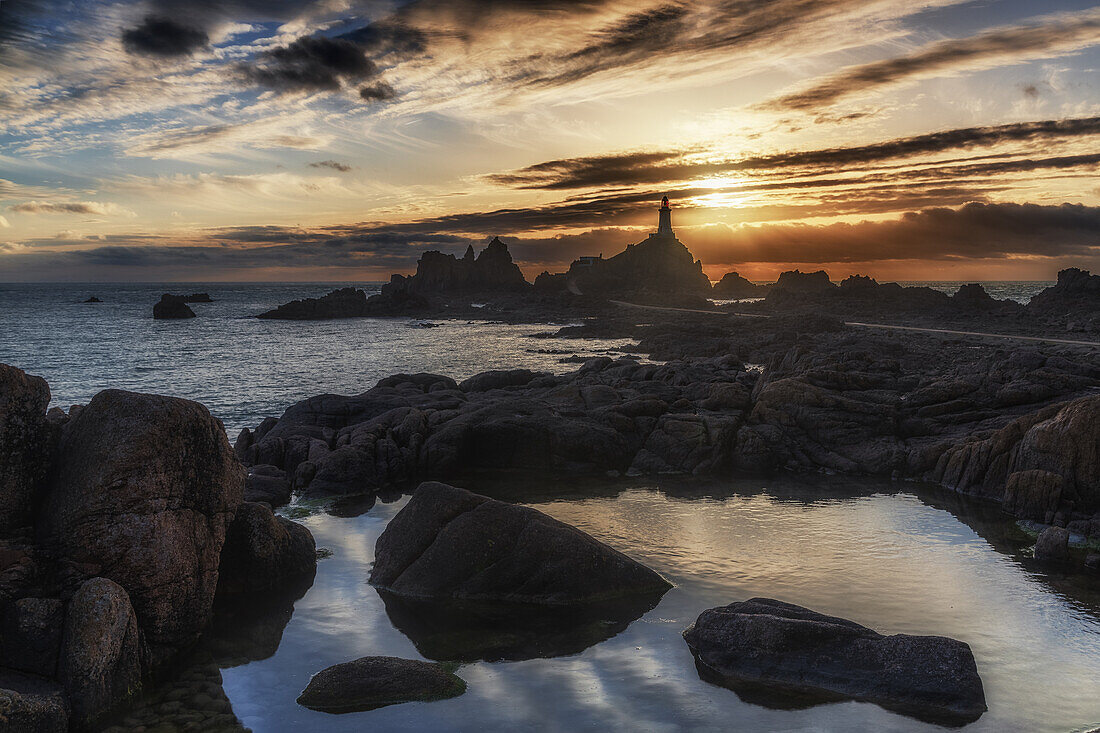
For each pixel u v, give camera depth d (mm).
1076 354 61312
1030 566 18141
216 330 133375
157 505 13219
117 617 11789
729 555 18906
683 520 22172
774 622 13117
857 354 44938
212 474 14625
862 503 24312
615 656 13445
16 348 93938
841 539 20297
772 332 102000
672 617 15180
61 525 12641
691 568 17984
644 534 20703
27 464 12898
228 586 16781
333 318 175750
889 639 12562
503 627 14836
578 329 125500
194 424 14133
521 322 160500
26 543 12492
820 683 12148
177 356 86625
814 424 30984
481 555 16953
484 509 17734
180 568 13523
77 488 12789
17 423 12766
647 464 29453
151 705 11742
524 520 17469
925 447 28469
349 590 16953
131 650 12070
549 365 80438
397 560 17531
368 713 11461
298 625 15008
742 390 34969
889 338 83875
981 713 11242
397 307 187250
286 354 90750
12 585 11758
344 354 91438
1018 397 30812
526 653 13625
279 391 57375
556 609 15766
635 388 38406
